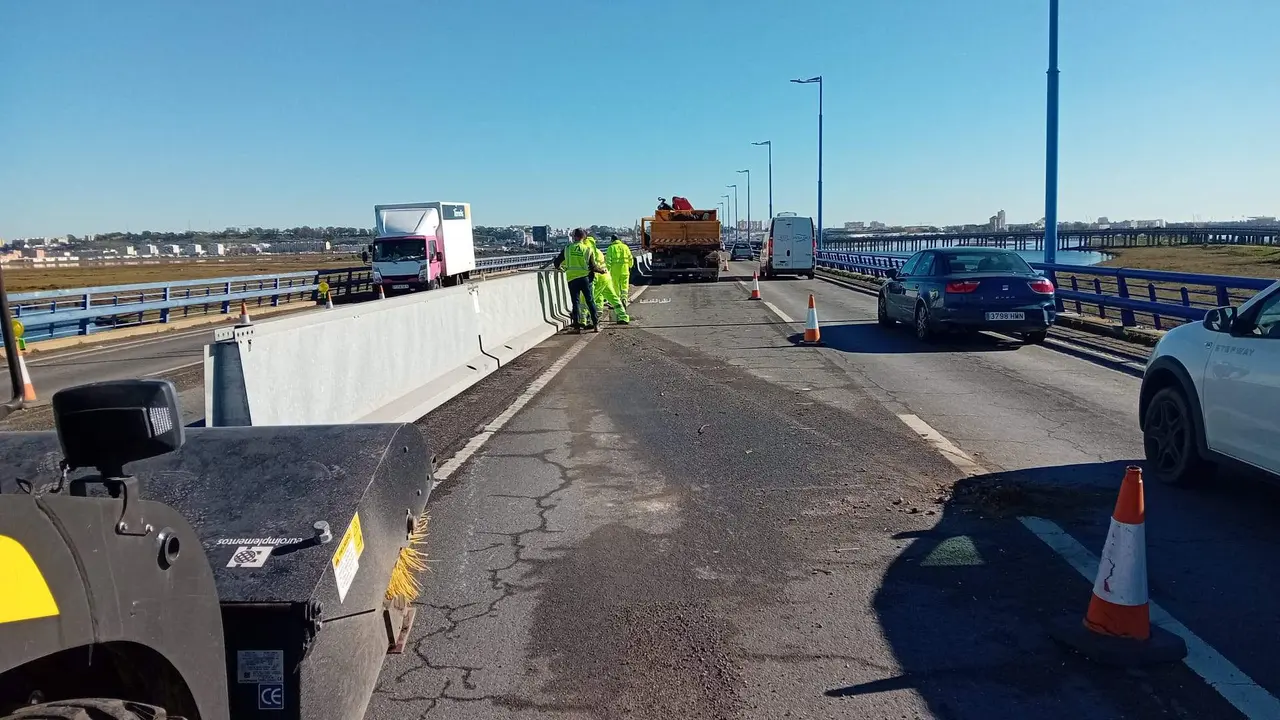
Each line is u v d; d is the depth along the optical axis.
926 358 13.19
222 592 2.70
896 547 5.30
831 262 46.75
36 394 12.98
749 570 5.02
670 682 3.82
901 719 3.50
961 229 128.12
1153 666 3.86
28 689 1.90
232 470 3.32
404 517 3.58
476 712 3.61
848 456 7.43
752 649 4.09
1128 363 12.32
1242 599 4.48
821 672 3.88
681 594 4.71
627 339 16.36
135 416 1.97
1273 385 5.29
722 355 13.87
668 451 7.73
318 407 7.28
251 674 2.68
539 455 7.66
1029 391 10.34
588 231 17.86
